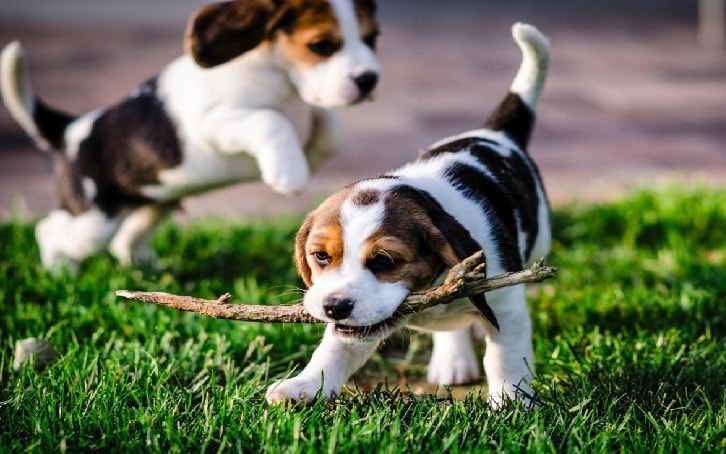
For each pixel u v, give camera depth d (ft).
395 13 68.44
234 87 18.29
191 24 17.99
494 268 13.14
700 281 19.33
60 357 15.53
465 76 45.19
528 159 15.80
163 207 20.29
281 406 12.64
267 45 18.16
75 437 12.45
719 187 26.76
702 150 32.14
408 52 52.19
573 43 54.08
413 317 13.29
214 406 13.08
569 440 12.02
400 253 11.77
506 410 13.03
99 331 16.30
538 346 16.03
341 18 17.78
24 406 13.17
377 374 16.39
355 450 11.68
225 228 23.62
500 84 43.24
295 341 16.46
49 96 39.73
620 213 23.98
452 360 15.84
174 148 18.66
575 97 40.16
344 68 17.65
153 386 13.97
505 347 13.52
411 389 15.71
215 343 15.90
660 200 24.41
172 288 18.95
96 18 64.34
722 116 36.76
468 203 13.23
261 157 17.83
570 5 70.64
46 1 70.23
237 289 18.71
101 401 13.09
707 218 23.24
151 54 50.72
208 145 18.54
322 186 28.58
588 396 13.44
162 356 15.43
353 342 12.05
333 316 11.51
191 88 18.51
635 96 40.27
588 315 17.26
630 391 14.01
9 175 29.78
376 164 30.76
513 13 67.97
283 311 12.34
